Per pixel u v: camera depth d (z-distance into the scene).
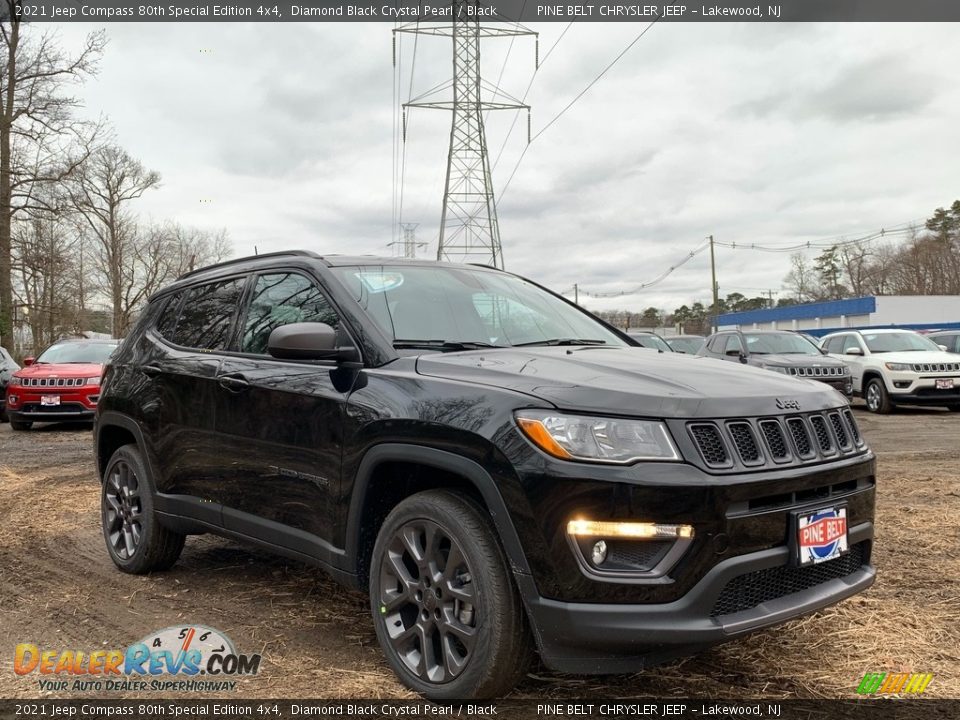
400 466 3.04
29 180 28.92
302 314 3.63
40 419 12.91
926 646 3.30
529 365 2.98
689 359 3.40
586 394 2.63
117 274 52.78
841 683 2.96
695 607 2.46
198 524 4.02
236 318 4.08
